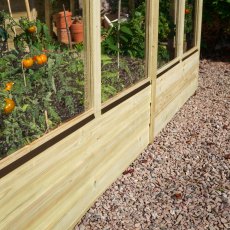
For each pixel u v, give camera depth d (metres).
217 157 2.56
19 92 1.56
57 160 1.53
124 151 2.19
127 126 2.17
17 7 2.21
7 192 1.27
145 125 2.49
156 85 2.62
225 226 1.82
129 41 2.24
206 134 2.94
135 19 2.34
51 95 1.64
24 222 1.37
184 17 3.10
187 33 3.38
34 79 1.62
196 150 2.66
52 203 1.53
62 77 1.69
